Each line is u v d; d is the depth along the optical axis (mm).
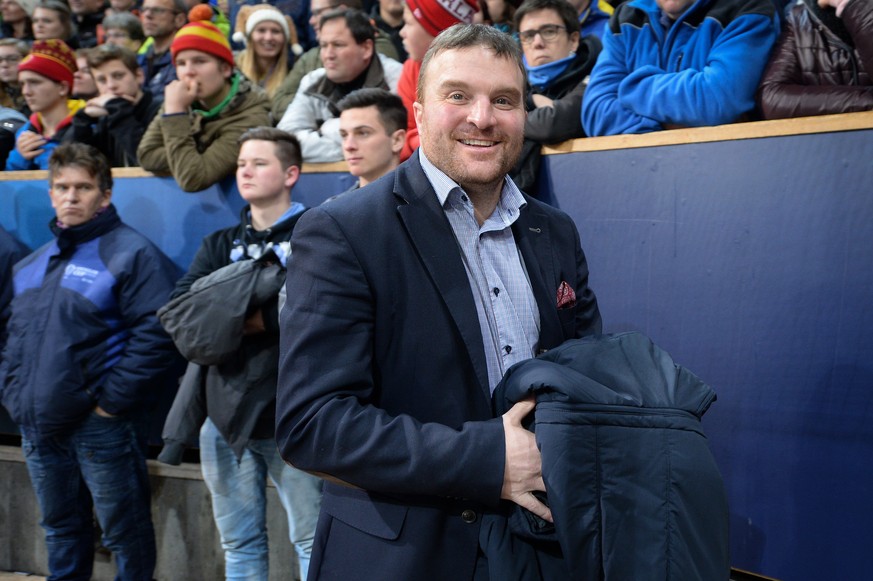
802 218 1909
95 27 4637
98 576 3055
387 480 1133
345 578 1222
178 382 2982
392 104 2398
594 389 1138
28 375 2703
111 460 2686
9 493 3242
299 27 3812
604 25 2811
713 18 2152
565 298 1360
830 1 1996
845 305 1854
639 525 1078
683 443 1116
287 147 2482
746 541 2010
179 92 2859
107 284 2688
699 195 2068
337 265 1204
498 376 1264
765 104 2062
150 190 3020
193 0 3988
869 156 1814
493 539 1187
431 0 2637
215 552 2883
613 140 2221
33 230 3285
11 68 4273
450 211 1286
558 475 1089
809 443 1909
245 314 2225
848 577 1851
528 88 2459
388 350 1231
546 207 1436
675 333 2115
